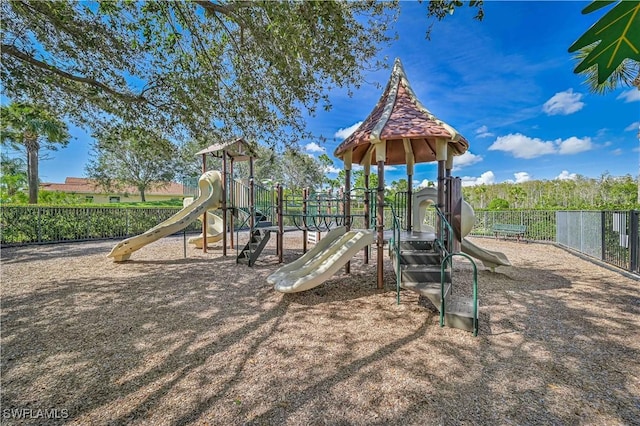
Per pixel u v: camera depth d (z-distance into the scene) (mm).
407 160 7016
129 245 7672
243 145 9250
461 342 3287
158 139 6824
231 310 4320
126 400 2334
